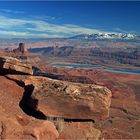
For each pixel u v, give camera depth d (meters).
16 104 27.12
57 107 26.80
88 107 27.33
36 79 30.50
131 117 69.69
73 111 27.11
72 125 26.67
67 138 24.56
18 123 21.97
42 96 26.91
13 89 29.17
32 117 25.81
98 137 27.48
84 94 27.61
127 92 157.88
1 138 20.00
